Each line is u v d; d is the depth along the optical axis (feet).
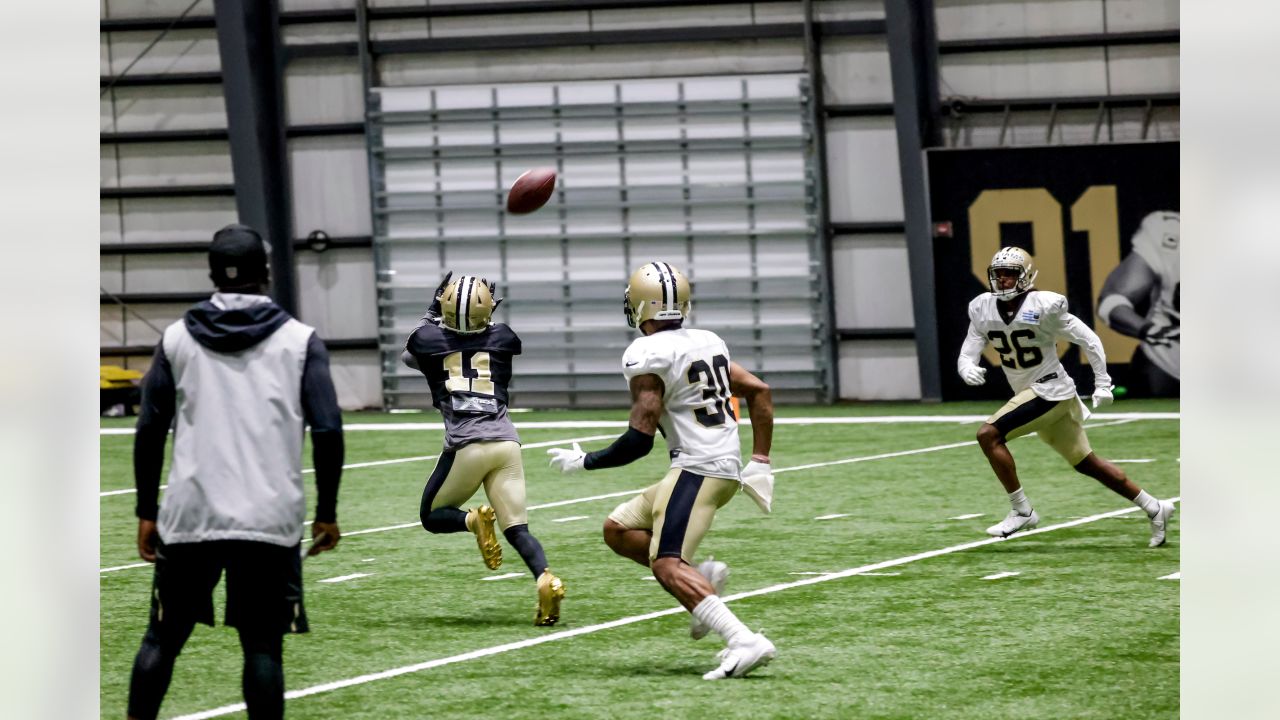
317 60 114.52
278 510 23.68
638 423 30.73
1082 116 106.52
